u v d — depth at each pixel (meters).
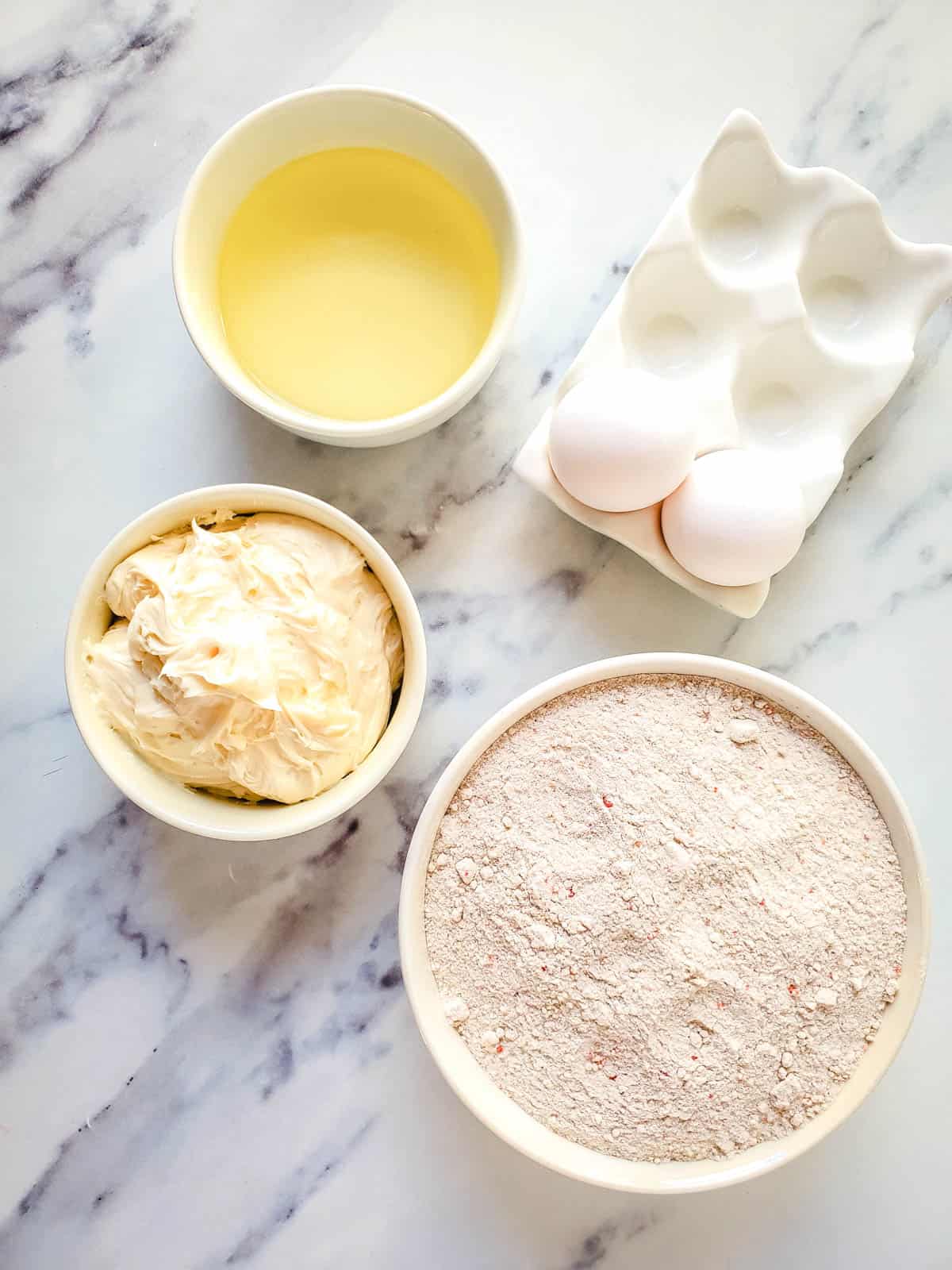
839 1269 0.36
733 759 0.33
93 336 0.37
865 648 0.37
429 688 0.37
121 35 0.36
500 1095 0.33
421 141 0.34
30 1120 0.37
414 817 0.37
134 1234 0.37
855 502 0.37
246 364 0.35
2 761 0.37
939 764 0.37
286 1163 0.37
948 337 0.37
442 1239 0.37
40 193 0.36
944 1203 0.36
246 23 0.36
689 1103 0.32
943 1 0.36
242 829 0.31
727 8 0.36
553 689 0.33
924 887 0.32
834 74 0.37
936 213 0.37
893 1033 0.32
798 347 0.35
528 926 0.32
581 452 0.32
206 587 0.32
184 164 0.37
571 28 0.36
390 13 0.36
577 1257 0.36
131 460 0.37
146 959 0.37
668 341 0.36
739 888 0.32
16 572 0.37
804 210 0.35
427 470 0.37
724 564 0.33
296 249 0.35
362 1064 0.37
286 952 0.37
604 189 0.37
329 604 0.33
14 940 0.37
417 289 0.35
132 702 0.32
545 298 0.37
